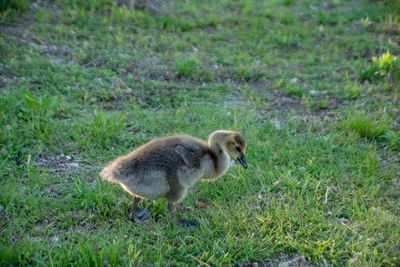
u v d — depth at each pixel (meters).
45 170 7.82
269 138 9.54
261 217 6.81
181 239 6.31
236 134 7.15
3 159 8.02
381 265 5.96
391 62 12.59
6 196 6.85
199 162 6.88
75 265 5.54
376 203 7.42
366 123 9.66
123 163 6.31
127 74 12.20
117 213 6.97
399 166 8.55
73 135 8.98
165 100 11.03
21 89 10.12
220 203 7.38
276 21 17.66
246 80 12.91
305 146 9.09
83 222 6.61
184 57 13.54
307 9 19.45
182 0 19.30
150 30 15.45
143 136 9.36
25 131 8.81
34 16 14.39
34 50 12.16
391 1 19.91
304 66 13.95
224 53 14.52
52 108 9.59
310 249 6.20
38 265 5.50
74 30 14.02
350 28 17.08
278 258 6.14
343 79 12.79
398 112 10.62
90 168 8.20
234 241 6.40
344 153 8.95
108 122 9.48
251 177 8.15
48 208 6.85
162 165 6.48
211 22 16.94
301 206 7.15
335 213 7.07
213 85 12.37
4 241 5.96
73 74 11.41
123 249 6.03
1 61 11.22
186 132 9.65
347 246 6.27
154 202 7.32
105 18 15.27
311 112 10.97
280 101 11.62
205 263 5.89
